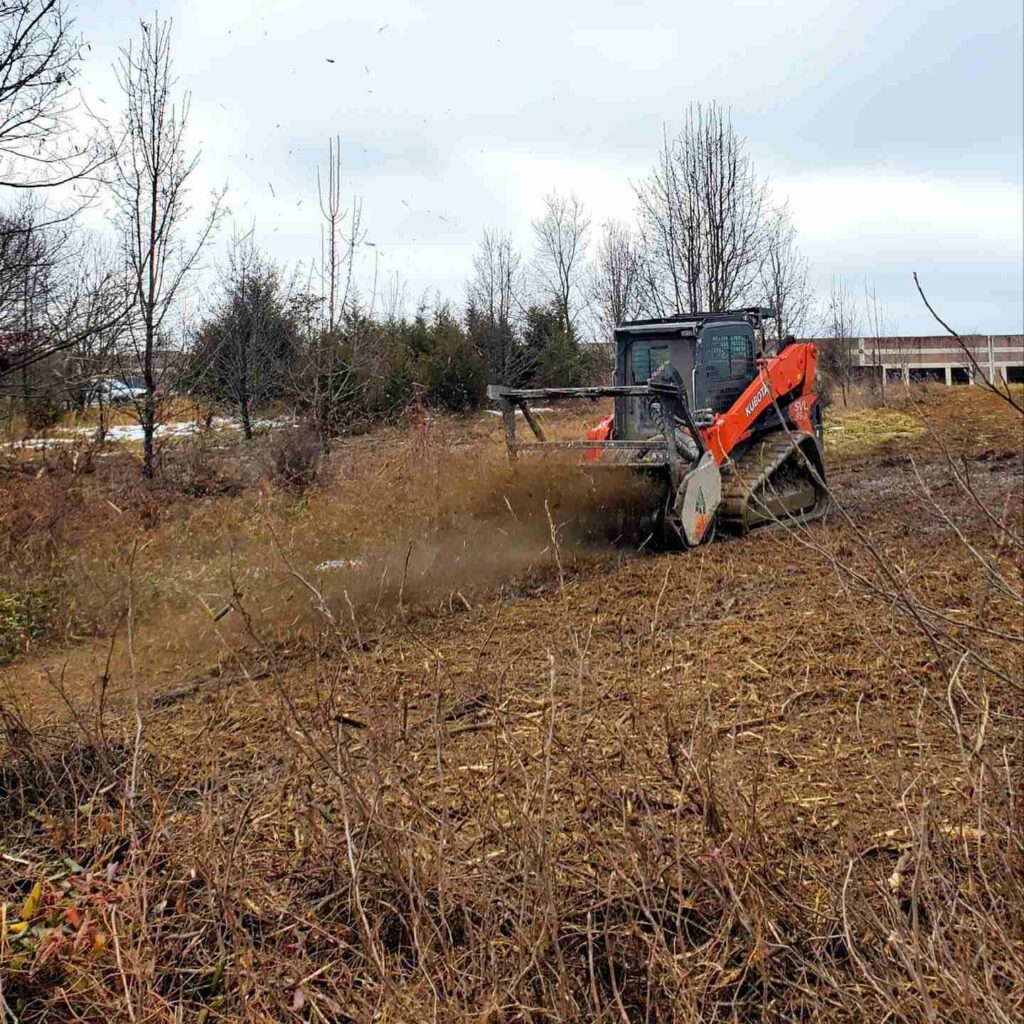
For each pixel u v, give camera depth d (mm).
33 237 8914
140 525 8680
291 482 11117
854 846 3510
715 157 18594
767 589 7938
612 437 10672
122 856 3908
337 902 3523
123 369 11586
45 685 6410
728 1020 2891
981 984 2596
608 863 3289
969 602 7082
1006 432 18297
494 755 4035
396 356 22750
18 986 3223
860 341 28172
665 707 3848
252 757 4902
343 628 5742
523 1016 2832
